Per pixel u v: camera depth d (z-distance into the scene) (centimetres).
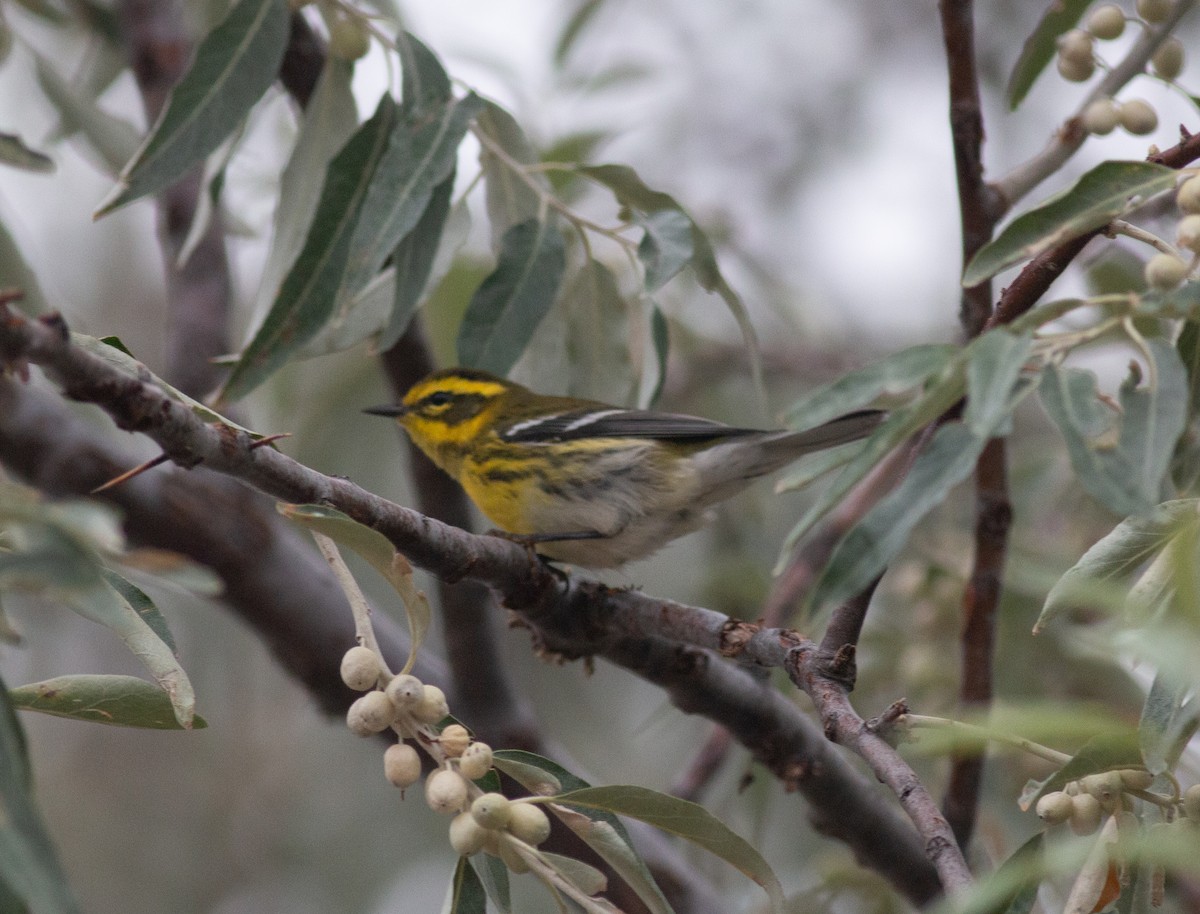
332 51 926
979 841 988
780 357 1625
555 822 1034
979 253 581
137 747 1636
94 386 561
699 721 1548
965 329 864
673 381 1611
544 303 943
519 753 643
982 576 924
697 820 616
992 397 468
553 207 962
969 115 862
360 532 592
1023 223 580
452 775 588
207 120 866
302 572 1134
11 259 1038
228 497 1104
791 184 1823
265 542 1112
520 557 826
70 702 594
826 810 958
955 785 908
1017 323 502
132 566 462
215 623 1586
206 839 1586
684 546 1541
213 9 1280
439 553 770
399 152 823
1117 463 481
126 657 1638
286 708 1648
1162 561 581
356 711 591
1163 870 604
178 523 1091
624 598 869
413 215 808
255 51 878
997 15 1795
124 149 1234
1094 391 488
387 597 1494
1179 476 713
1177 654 425
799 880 1297
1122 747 566
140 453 1105
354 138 862
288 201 951
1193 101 816
